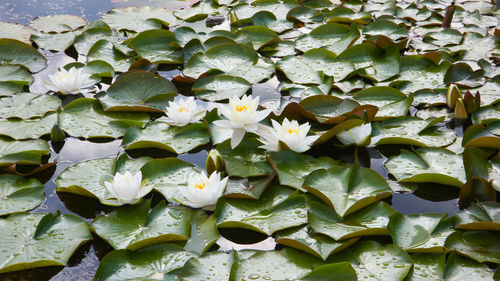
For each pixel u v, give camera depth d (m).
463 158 1.89
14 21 3.61
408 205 1.84
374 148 2.23
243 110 2.09
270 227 1.67
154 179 1.95
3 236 1.62
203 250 1.57
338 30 3.43
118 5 4.01
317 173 1.91
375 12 3.96
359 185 1.86
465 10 3.95
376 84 2.79
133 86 2.63
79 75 2.65
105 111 2.48
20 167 2.07
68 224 1.69
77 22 3.63
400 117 2.40
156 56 3.12
